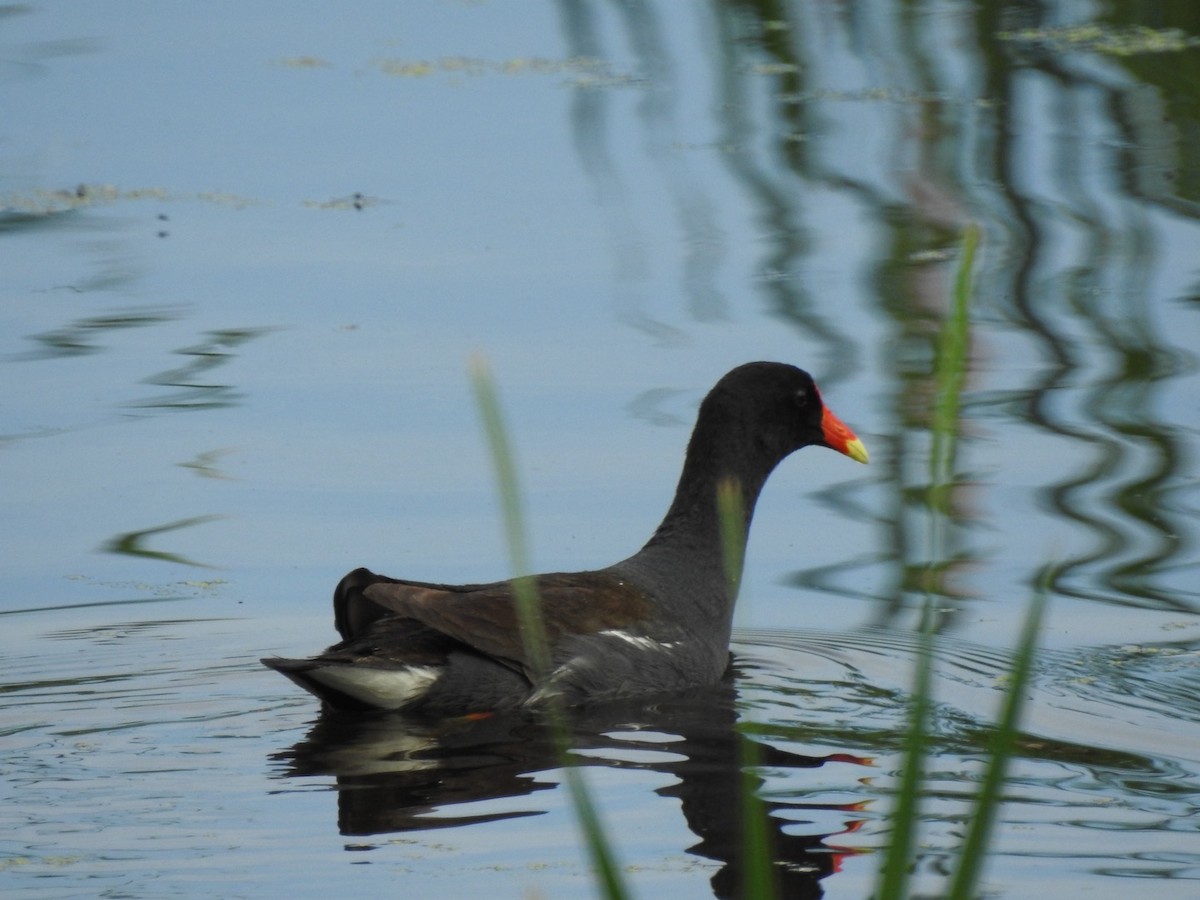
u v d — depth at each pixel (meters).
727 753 8.42
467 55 23.42
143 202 18.38
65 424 13.35
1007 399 13.74
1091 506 12.01
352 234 17.36
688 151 19.58
